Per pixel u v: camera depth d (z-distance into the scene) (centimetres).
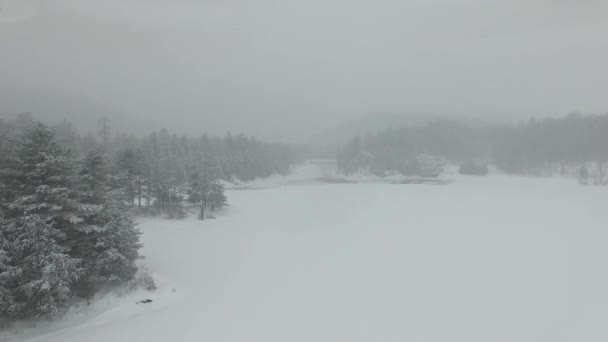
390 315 1933
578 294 2220
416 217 4991
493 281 2456
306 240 3644
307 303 2089
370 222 4625
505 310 1994
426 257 3041
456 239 3697
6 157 1750
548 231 4078
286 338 1677
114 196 2378
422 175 13175
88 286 1856
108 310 1884
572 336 1700
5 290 1519
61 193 1769
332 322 1848
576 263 2866
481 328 1784
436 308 2025
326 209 5681
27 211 1648
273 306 2045
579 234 3912
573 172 11788
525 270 2691
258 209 5634
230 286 2355
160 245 3375
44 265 1588
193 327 1770
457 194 7850
